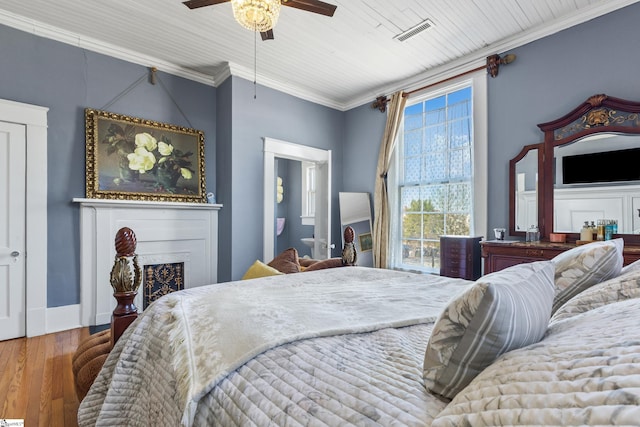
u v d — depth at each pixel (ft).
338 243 16.11
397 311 3.93
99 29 10.14
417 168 13.60
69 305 10.24
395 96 13.94
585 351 1.50
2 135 9.30
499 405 1.45
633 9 8.41
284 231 22.18
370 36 10.47
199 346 3.11
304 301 4.29
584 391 1.27
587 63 9.13
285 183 22.27
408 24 9.84
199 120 13.19
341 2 8.84
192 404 2.47
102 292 10.63
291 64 12.46
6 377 7.04
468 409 1.56
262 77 13.39
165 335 3.69
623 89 8.55
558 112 9.68
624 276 3.24
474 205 11.53
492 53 11.11
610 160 8.72
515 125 10.58
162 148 12.10
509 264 9.17
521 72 10.46
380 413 1.90
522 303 2.04
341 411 1.98
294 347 2.85
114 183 11.02
